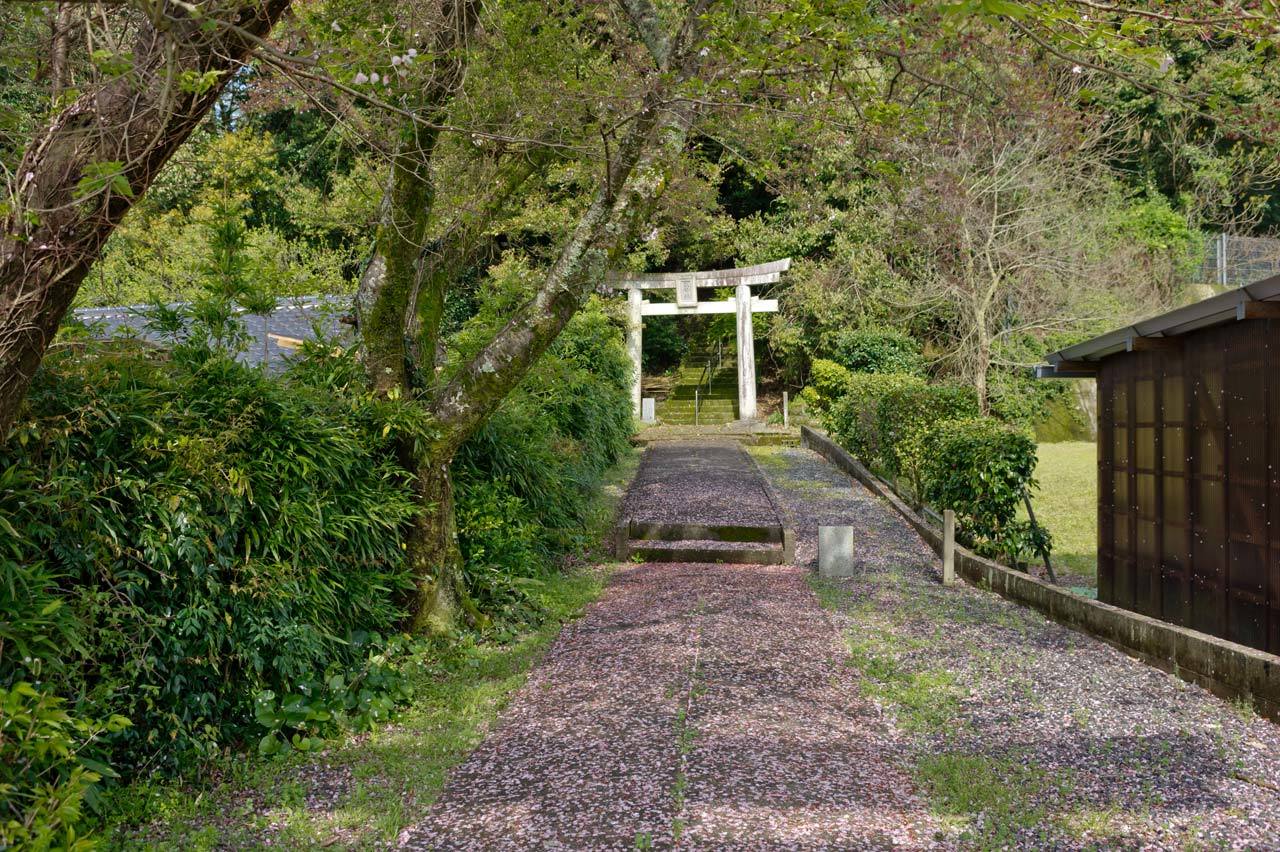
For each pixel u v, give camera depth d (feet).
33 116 12.83
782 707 17.11
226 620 14.40
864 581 29.27
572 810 12.92
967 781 14.26
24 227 10.03
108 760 12.96
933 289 75.36
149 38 10.56
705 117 22.31
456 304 79.30
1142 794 13.82
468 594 22.45
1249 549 21.91
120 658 13.43
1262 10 14.65
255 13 11.02
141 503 13.52
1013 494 30.17
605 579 29.40
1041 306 72.18
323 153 63.36
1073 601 23.66
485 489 25.22
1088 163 73.46
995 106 28.76
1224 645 18.45
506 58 22.24
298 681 16.29
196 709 14.55
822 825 12.53
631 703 17.11
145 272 51.83
